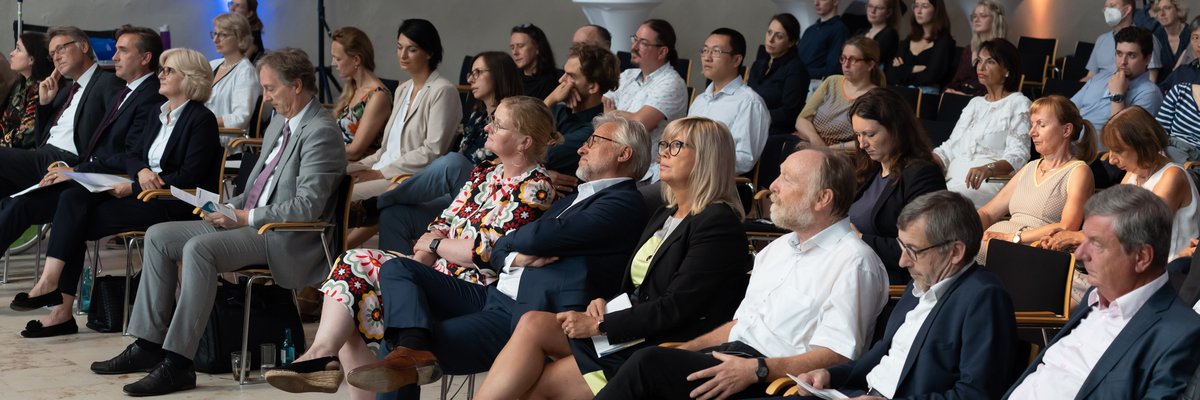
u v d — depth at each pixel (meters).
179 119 5.10
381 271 3.52
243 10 8.48
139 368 4.43
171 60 5.09
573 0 9.75
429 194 4.98
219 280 4.66
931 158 3.86
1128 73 5.93
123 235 5.05
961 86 7.74
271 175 4.57
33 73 6.57
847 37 8.51
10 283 6.14
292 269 4.39
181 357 4.22
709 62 5.37
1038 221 4.28
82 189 5.02
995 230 4.38
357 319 3.56
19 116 6.58
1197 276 2.56
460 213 3.98
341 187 4.51
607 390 2.81
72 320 5.08
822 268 2.89
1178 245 3.91
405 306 3.42
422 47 5.69
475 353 3.48
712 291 3.09
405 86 5.84
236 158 6.81
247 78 6.98
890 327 2.72
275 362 4.46
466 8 10.27
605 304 3.24
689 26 10.87
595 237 3.48
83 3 8.84
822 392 2.60
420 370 3.28
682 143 3.19
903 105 3.86
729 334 3.05
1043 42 8.83
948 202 2.55
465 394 4.23
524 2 10.45
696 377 2.76
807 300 2.89
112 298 5.10
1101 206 2.37
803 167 2.90
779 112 6.75
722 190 3.19
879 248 3.68
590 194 3.57
